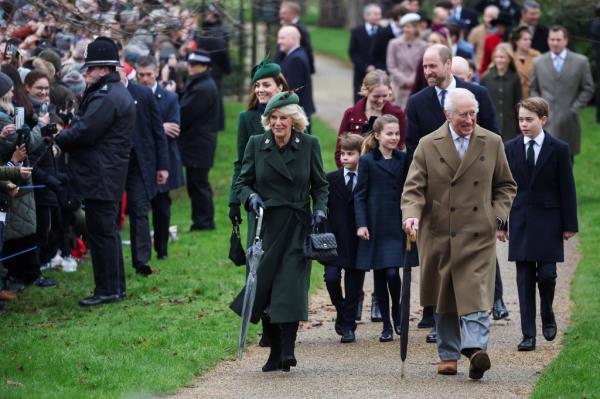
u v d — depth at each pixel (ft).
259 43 179.73
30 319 78.48
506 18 142.10
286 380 64.44
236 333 74.69
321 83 218.18
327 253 63.82
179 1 108.78
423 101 75.82
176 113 99.81
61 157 91.61
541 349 72.23
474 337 63.52
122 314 79.87
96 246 83.41
